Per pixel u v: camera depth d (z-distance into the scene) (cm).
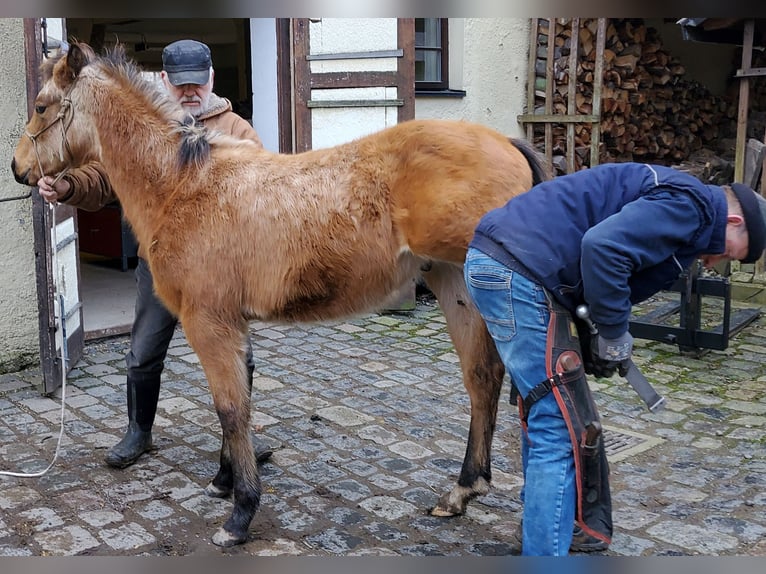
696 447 351
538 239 220
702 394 420
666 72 794
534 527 223
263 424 381
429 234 255
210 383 273
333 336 539
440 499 293
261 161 278
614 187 223
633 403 407
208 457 345
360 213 261
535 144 734
